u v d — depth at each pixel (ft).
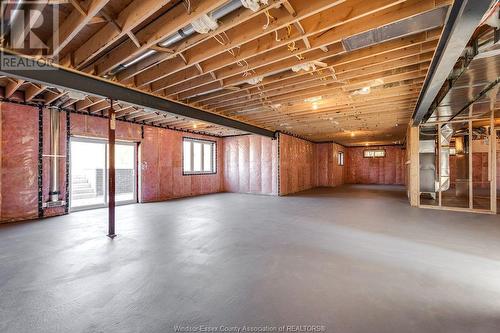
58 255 10.19
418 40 8.85
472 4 5.41
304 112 19.86
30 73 9.50
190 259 9.77
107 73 11.32
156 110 14.78
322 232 13.58
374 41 8.57
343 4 7.57
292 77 12.54
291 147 33.65
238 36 8.93
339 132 31.94
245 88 13.69
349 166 51.85
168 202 24.94
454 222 15.70
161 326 5.77
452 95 12.30
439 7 6.66
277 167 30.50
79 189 28.04
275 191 30.58
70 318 6.06
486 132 25.49
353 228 14.42
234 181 34.47
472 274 8.30
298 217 17.53
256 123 25.21
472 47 8.14
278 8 7.86
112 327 5.73
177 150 28.68
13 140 16.11
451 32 6.64
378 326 5.71
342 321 5.90
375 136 36.11
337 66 11.35
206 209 20.89
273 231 13.85
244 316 6.14
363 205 22.65
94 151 28.99
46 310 6.38
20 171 16.46
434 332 5.48
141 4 7.35
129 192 28.50
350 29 8.28
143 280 8.00
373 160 50.06
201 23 7.66
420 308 6.39
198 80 12.94
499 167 34.53
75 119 19.30
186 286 7.61
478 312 6.19
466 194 26.86
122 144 23.56
